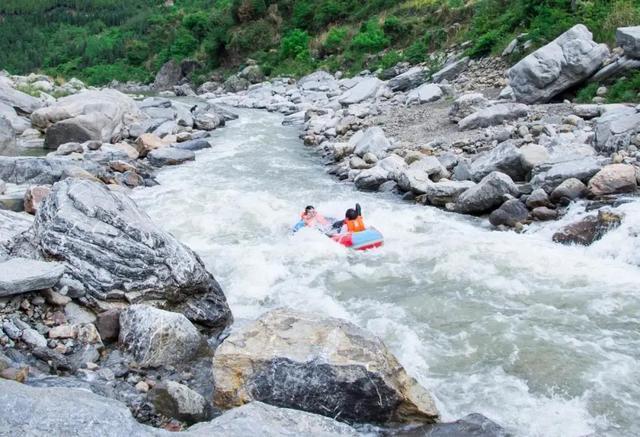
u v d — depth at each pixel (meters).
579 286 7.66
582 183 10.37
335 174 14.25
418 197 11.88
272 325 5.69
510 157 11.64
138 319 6.08
